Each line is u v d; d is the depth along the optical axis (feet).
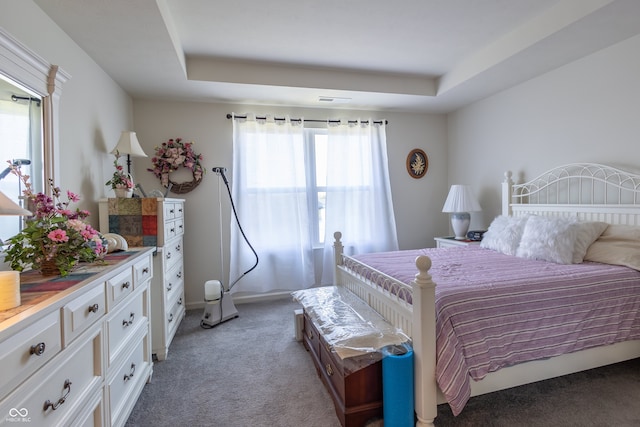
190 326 9.78
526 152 10.50
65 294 3.51
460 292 5.28
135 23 6.34
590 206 8.34
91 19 6.15
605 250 7.09
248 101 11.59
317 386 6.52
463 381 4.75
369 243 12.98
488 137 12.00
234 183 11.61
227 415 5.66
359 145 12.84
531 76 9.96
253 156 11.70
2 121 4.52
